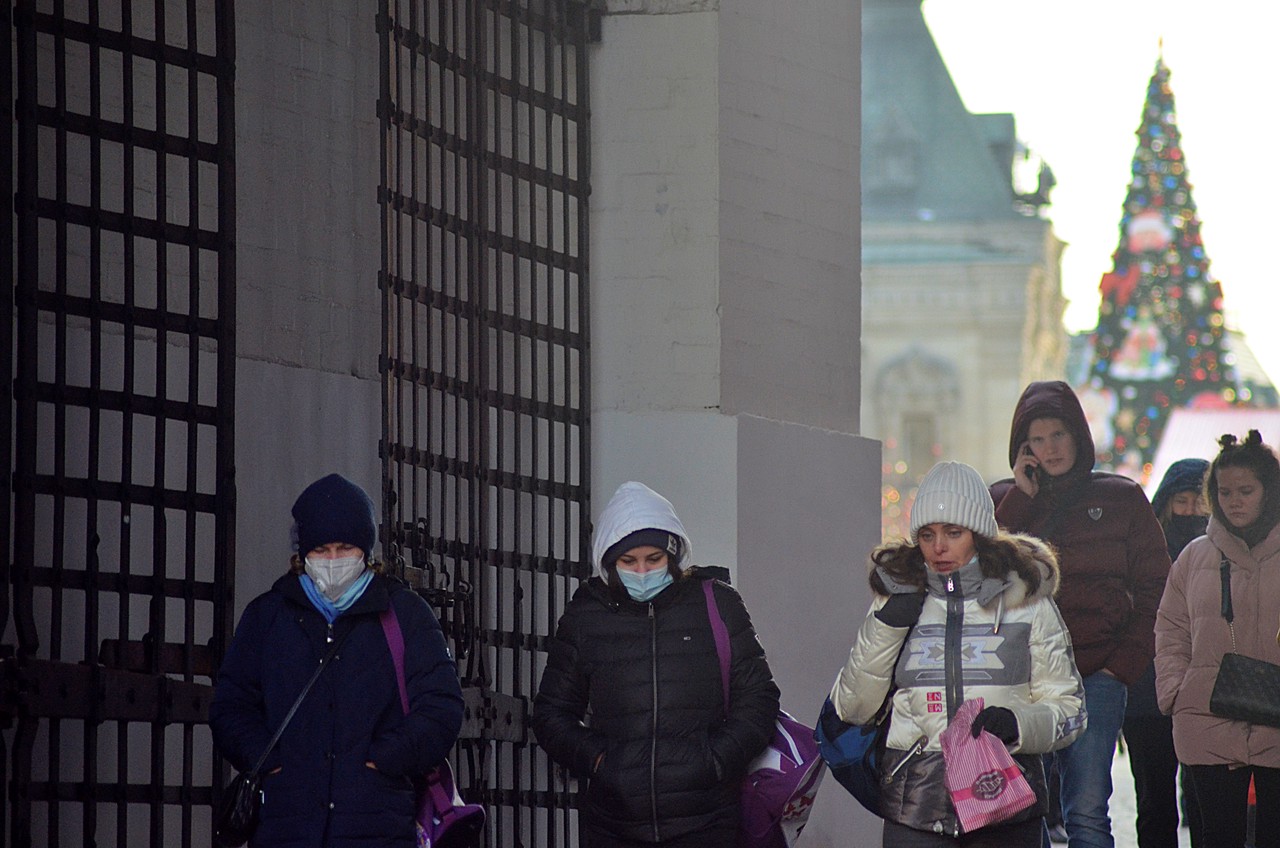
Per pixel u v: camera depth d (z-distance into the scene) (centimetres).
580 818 1991
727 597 1962
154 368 2112
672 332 2634
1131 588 2452
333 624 1698
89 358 2016
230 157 2017
